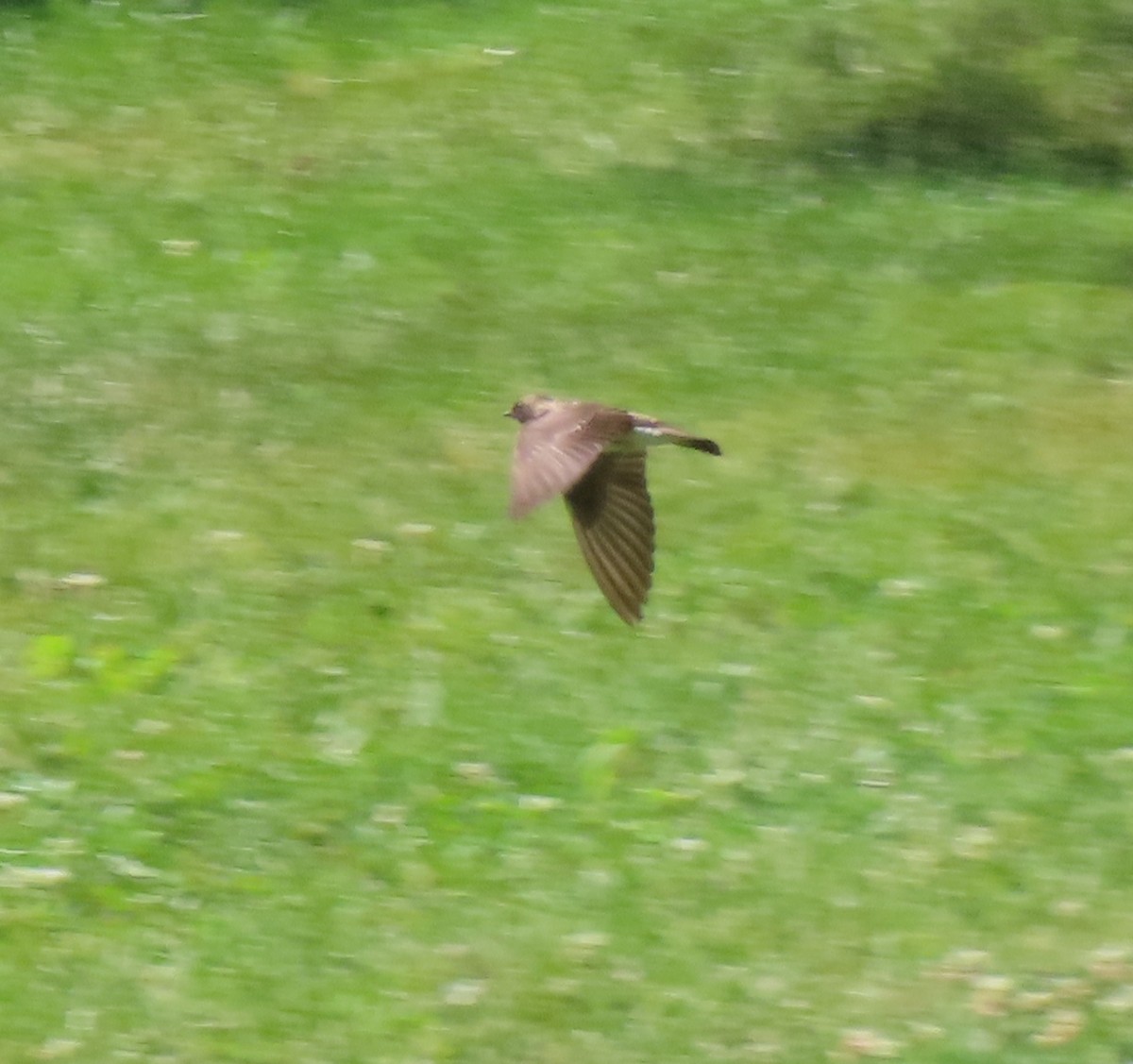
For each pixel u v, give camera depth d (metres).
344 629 37.28
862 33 61.06
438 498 41.00
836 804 33.09
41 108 57.84
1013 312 48.53
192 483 41.62
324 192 53.94
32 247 50.84
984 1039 28.31
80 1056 28.17
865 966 29.78
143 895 31.22
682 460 42.41
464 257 50.62
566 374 45.72
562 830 32.56
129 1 63.38
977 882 31.39
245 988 29.39
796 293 49.34
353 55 60.84
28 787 33.34
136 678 36.06
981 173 55.69
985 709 35.31
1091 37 60.53
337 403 44.44
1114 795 33.28
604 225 52.31
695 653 36.69
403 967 29.75
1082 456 42.94
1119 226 53.00
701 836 32.47
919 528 40.34
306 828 32.53
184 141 56.47
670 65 59.94
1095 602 38.16
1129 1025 28.53
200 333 47.12
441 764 33.94
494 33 61.91
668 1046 28.36
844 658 36.56
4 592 38.38
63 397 44.41
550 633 37.16
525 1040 28.48
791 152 56.19
